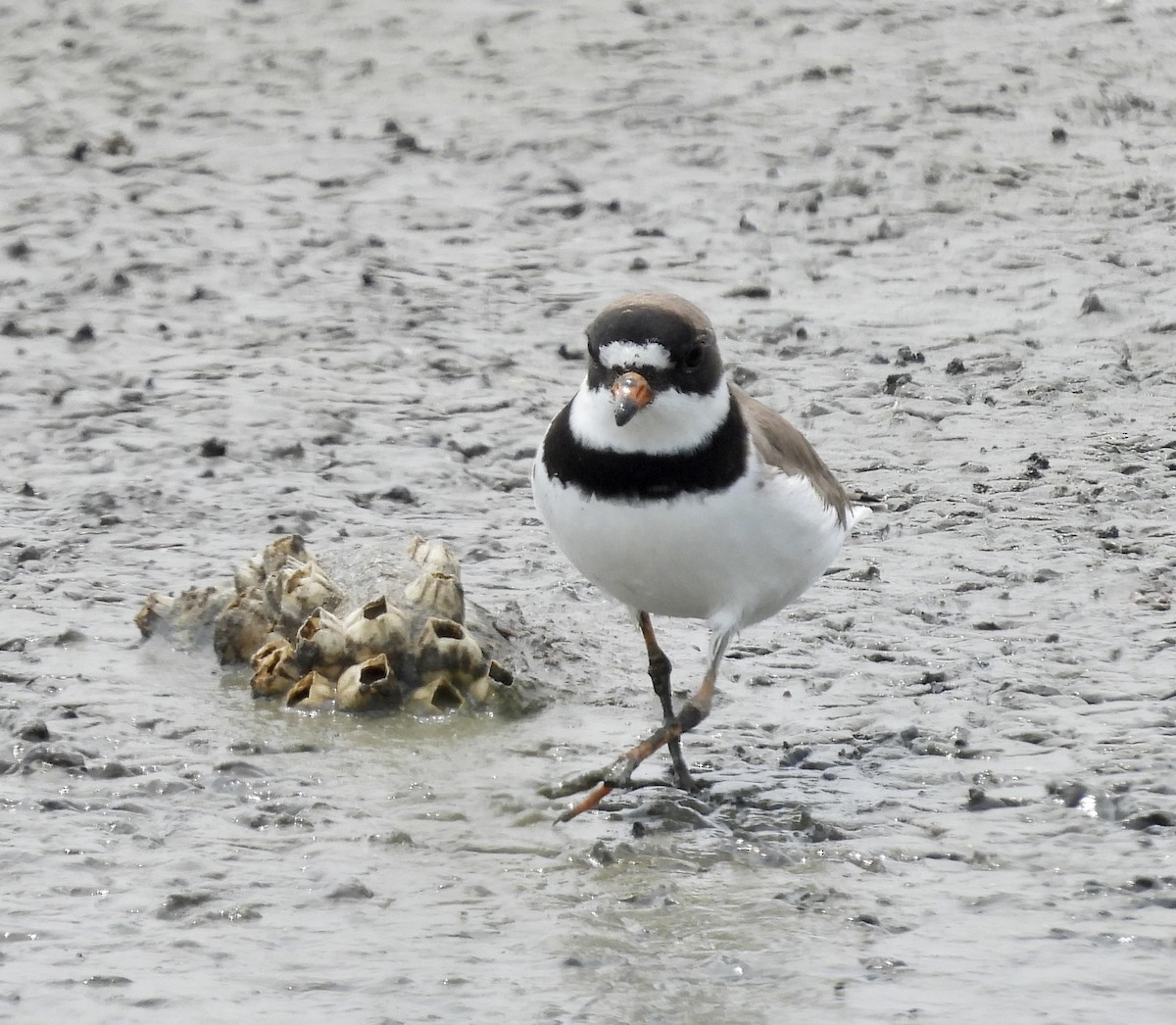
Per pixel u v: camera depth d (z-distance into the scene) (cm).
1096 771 939
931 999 719
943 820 898
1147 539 1306
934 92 2511
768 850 859
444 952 759
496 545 1306
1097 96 2506
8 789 909
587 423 875
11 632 1125
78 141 2344
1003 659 1102
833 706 1048
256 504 1373
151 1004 712
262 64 2669
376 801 916
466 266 1977
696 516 872
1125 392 1650
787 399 1627
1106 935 773
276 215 2122
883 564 1267
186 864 832
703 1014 708
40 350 1700
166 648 1114
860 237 2058
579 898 814
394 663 1041
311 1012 708
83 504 1359
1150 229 2061
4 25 2842
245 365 1677
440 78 2600
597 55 2680
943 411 1600
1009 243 2022
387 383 1644
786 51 2697
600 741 1001
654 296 875
